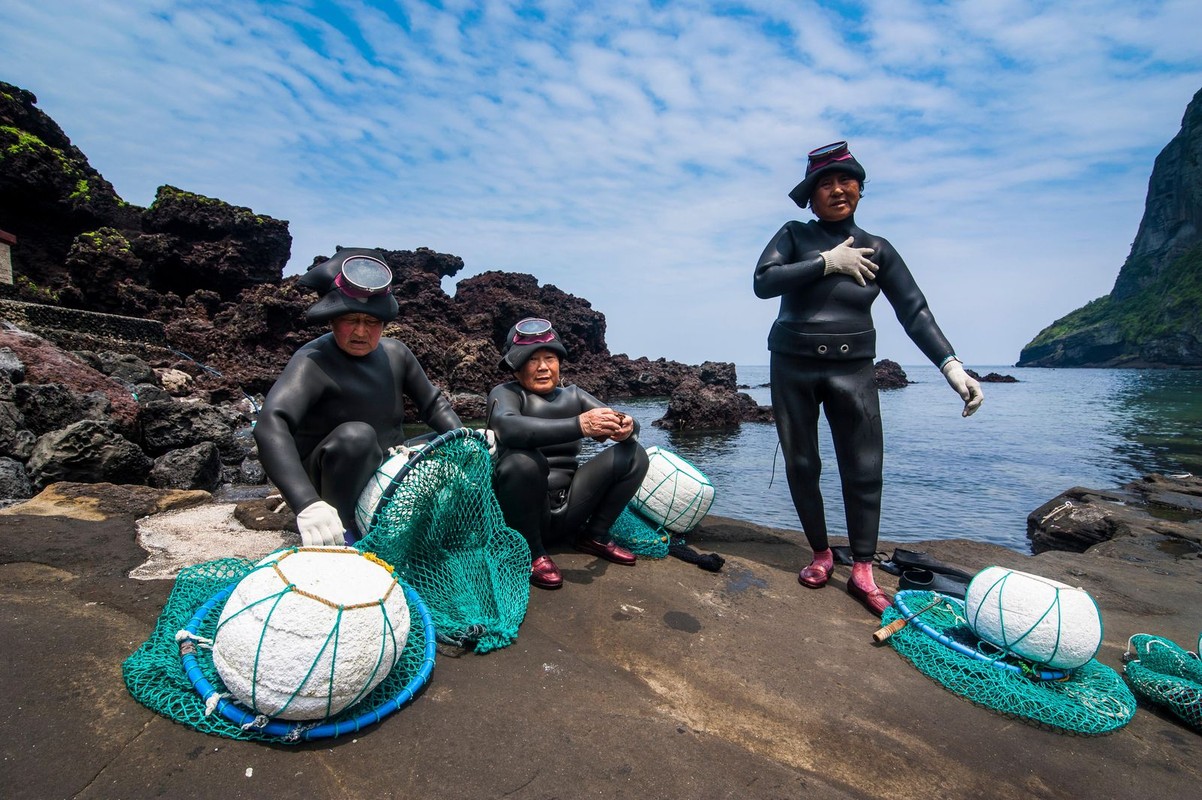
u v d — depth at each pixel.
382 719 2.70
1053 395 54.22
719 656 3.53
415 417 26.70
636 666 3.38
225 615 2.58
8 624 3.20
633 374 53.38
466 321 43.78
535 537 4.23
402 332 32.59
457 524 3.80
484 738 2.63
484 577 3.74
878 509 4.50
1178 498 11.17
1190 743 3.09
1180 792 2.71
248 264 35.69
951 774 2.72
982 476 16.30
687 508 5.17
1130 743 3.04
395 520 3.50
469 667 3.17
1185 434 25.50
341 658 2.46
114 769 2.32
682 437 25.98
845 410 4.47
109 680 2.82
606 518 4.70
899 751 2.84
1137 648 3.80
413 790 2.32
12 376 10.55
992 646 3.52
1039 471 17.11
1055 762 2.85
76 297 27.89
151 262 32.38
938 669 3.43
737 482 15.59
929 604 3.94
